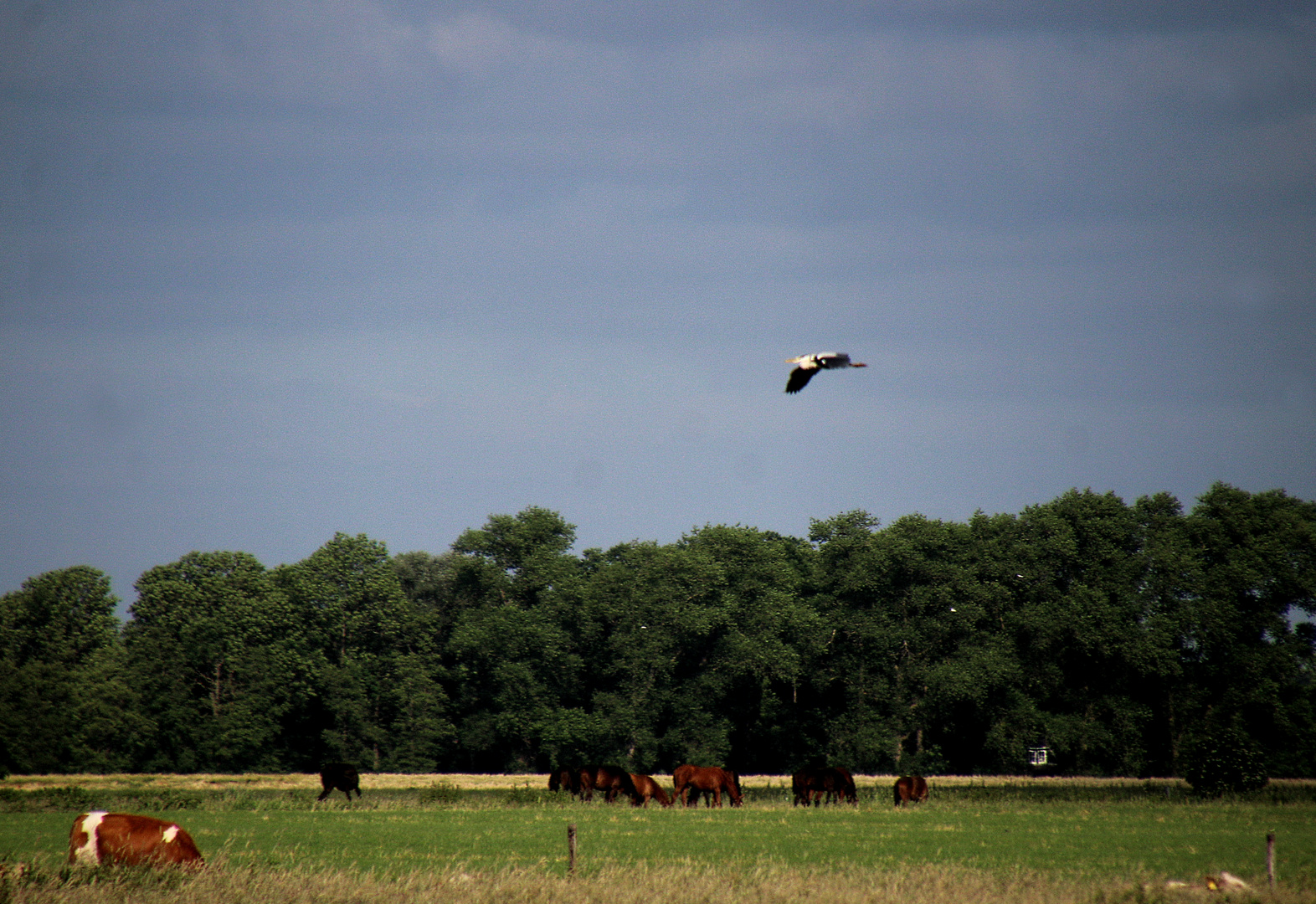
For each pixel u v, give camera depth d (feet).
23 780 242.99
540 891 77.87
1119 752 298.56
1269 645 296.30
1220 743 207.10
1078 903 79.20
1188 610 296.92
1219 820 153.07
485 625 324.60
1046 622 303.27
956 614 308.40
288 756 318.45
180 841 87.10
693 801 185.26
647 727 312.91
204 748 288.51
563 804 182.19
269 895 76.54
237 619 307.37
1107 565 320.29
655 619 319.06
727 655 319.06
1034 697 317.01
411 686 320.70
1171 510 325.42
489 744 325.83
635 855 110.11
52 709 273.33
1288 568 298.76
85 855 85.30
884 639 310.04
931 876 89.20
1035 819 154.71
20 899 73.46
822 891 80.38
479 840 121.90
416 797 190.39
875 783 262.88
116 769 288.10
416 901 75.36
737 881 84.28
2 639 310.86
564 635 325.21
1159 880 92.53
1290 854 114.62
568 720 308.81
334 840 122.72
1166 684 303.27
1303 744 293.84
